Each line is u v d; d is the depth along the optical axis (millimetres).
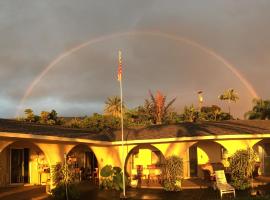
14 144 23062
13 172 23219
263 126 26688
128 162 28344
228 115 59719
